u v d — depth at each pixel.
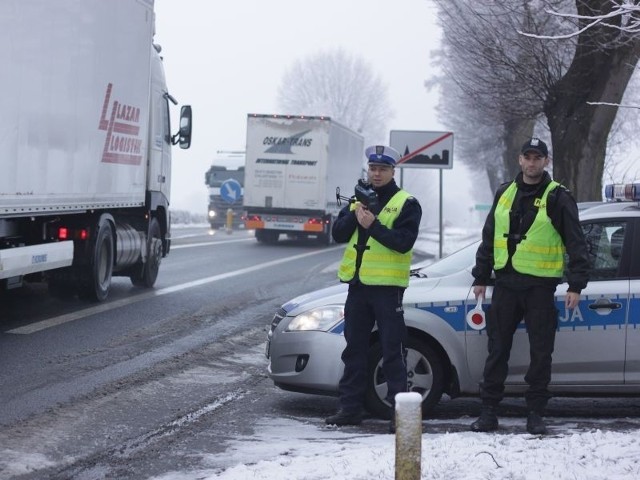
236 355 10.87
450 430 7.63
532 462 6.13
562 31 16.61
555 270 7.28
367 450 6.54
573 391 7.84
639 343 7.77
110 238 14.65
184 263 22.72
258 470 6.11
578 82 17.44
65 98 12.34
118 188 14.59
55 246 12.74
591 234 7.92
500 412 8.34
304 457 6.49
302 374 8.03
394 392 7.54
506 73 18.14
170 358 10.41
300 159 33.59
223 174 46.62
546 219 7.24
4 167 10.65
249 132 33.75
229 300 15.52
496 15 15.89
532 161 7.25
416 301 7.90
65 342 11.02
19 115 10.98
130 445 7.03
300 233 34.44
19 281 12.25
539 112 19.05
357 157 40.97
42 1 11.45
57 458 6.64
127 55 14.65
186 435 7.37
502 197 7.44
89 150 13.30
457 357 7.88
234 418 8.00
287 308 8.34
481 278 7.57
